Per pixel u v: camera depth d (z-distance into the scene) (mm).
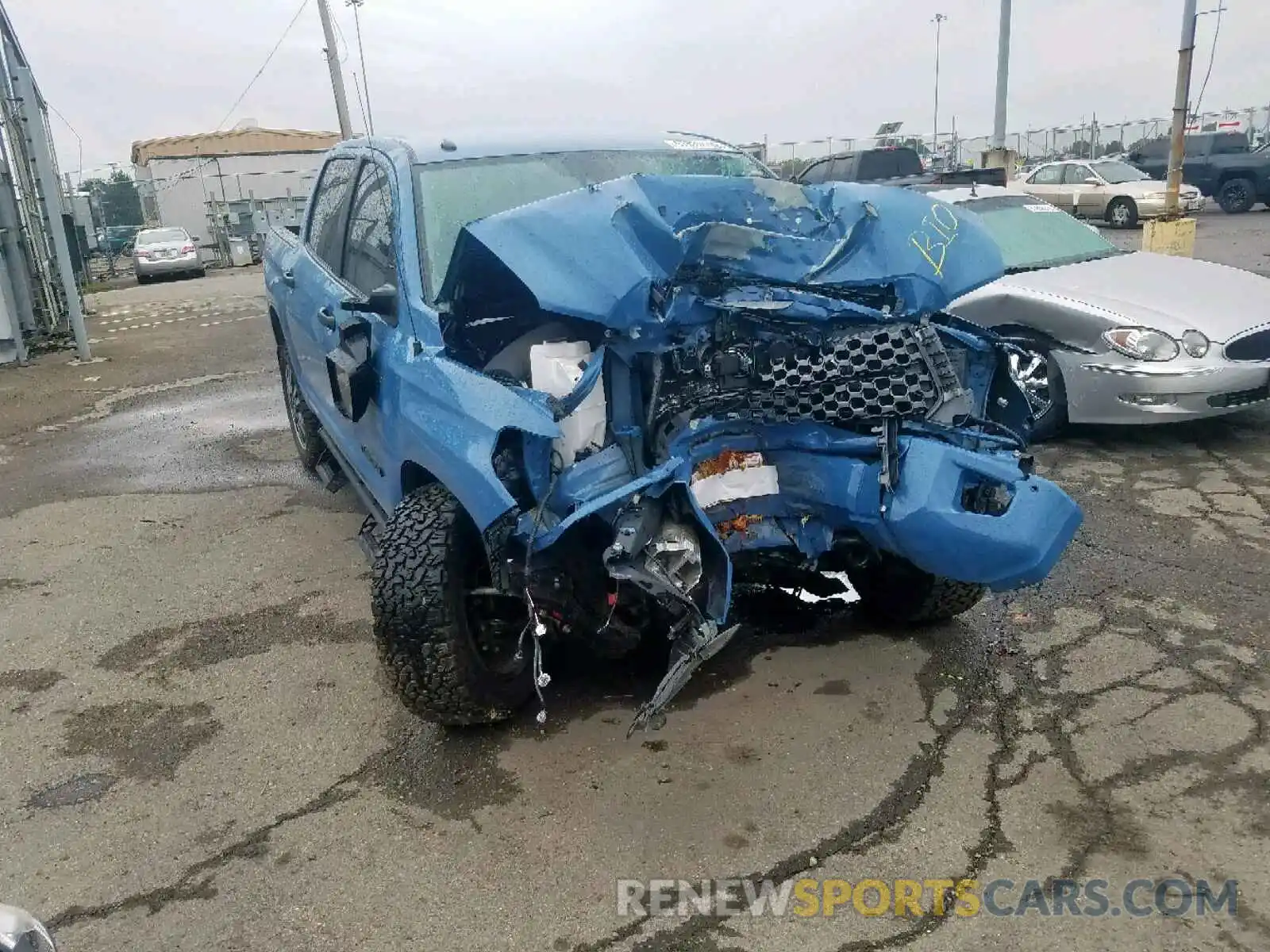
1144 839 2939
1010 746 3432
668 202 3424
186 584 5098
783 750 3447
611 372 3408
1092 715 3598
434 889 2869
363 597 4855
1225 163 23500
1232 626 4195
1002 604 4504
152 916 2807
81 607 4879
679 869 2904
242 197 36031
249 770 3490
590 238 3234
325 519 5969
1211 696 3676
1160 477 6078
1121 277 6984
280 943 2689
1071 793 3166
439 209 4219
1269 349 6297
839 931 2646
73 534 5914
